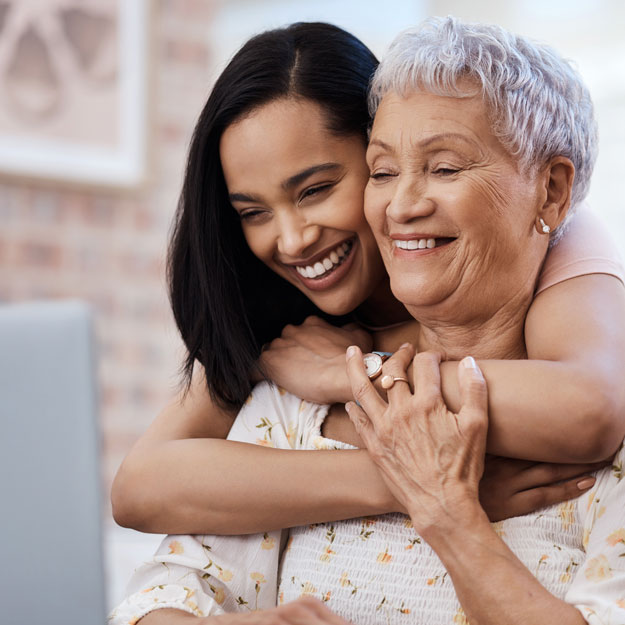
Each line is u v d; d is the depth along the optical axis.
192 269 1.52
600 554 1.17
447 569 1.16
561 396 1.17
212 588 1.36
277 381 1.45
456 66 1.20
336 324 1.61
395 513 1.32
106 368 3.81
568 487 1.25
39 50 3.69
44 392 0.84
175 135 3.90
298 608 1.21
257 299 1.59
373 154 1.28
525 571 1.14
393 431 1.22
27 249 3.72
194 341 1.50
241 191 1.42
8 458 0.83
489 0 4.49
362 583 1.29
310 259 1.44
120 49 3.79
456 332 1.30
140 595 1.34
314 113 1.39
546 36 4.50
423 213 1.22
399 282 1.27
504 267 1.25
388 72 1.26
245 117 1.39
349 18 4.54
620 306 1.27
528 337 1.28
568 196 1.28
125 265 3.85
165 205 3.90
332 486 1.29
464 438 1.18
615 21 4.38
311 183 1.40
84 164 3.76
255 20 4.46
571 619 1.10
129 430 3.83
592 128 1.31
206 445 1.39
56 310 0.84
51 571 0.83
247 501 1.33
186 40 3.90
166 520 1.37
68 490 0.84
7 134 3.66
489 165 1.21
